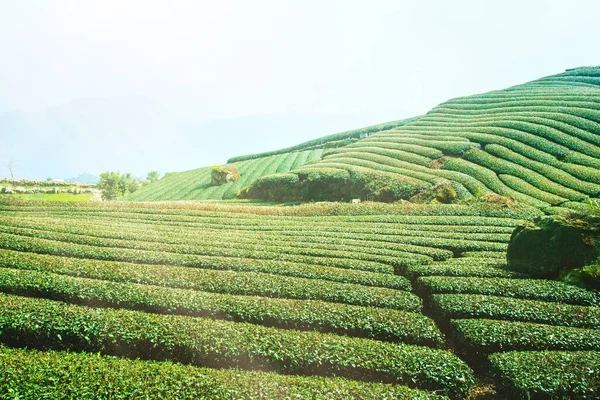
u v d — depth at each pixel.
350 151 60.50
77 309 13.50
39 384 9.75
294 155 79.50
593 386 10.67
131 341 12.43
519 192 38.72
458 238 26.94
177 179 81.31
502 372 11.63
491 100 68.00
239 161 94.88
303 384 10.59
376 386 10.79
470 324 14.34
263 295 16.97
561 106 54.88
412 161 50.75
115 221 31.22
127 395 9.60
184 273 18.06
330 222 32.88
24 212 32.97
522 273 19.58
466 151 49.12
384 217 33.50
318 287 17.27
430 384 11.60
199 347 12.24
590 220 19.09
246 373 11.16
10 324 12.48
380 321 14.51
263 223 32.88
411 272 20.23
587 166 40.47
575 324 14.66
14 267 17.73
